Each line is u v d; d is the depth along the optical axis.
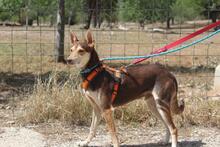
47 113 7.34
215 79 10.07
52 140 6.47
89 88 5.77
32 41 21.67
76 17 32.84
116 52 18.12
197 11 31.42
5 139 6.44
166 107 5.94
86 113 7.32
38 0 23.97
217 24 6.59
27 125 7.16
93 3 27.67
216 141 6.61
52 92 7.50
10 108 8.34
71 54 5.70
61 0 14.41
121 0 29.64
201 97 8.46
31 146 6.20
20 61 14.77
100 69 5.78
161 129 7.09
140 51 18.56
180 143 6.50
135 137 6.72
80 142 6.26
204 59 15.99
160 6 25.39
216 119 7.37
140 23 30.27
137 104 7.43
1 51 17.55
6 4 18.64
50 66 13.59
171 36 23.69
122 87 5.85
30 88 10.11
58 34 14.37
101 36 22.38
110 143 6.37
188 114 7.38
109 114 5.79
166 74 6.02
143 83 5.94
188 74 12.72
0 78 11.73
